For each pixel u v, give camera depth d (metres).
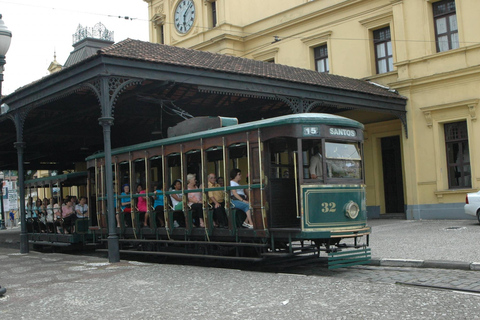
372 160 24.08
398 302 6.93
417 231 16.62
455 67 20.55
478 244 12.52
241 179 11.33
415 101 21.73
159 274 10.48
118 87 13.71
